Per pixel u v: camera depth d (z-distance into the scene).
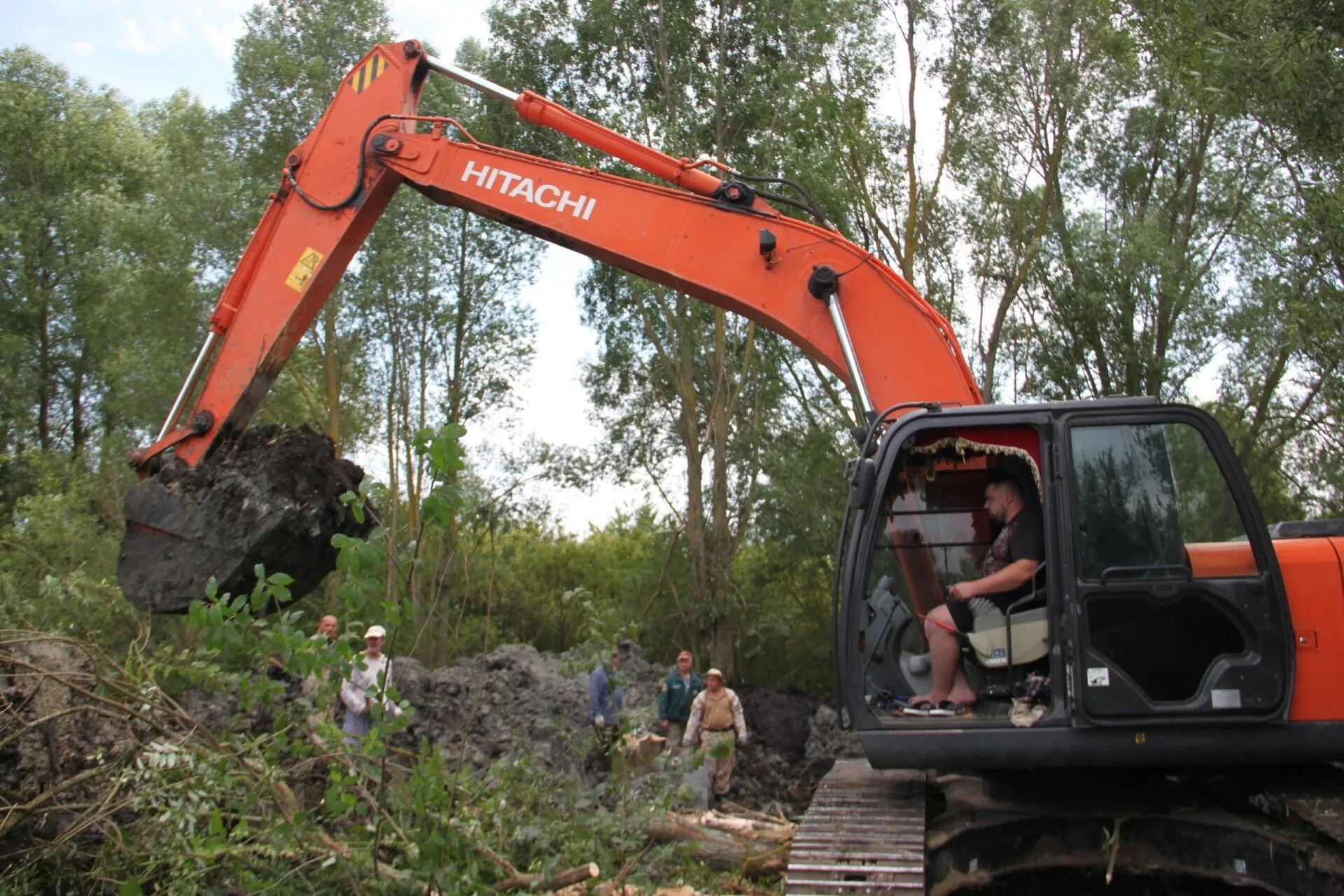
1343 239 10.77
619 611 20.17
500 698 13.34
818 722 16.95
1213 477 5.41
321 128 7.95
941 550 5.69
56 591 6.66
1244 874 5.34
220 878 5.41
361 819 5.86
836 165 19.98
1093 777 5.75
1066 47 20.44
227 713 8.99
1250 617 5.25
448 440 5.04
